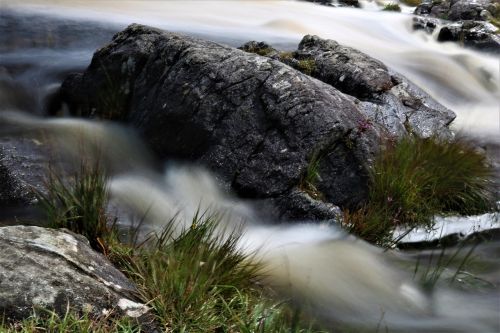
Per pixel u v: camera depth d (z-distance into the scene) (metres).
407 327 5.71
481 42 17.77
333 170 7.82
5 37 13.55
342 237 7.09
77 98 10.18
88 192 5.88
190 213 7.55
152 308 4.73
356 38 18.94
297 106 7.91
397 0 27.97
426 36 20.30
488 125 12.48
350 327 5.60
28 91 11.09
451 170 8.51
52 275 4.52
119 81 9.68
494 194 8.73
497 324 5.86
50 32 14.30
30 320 4.15
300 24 19.23
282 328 4.98
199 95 8.43
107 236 5.70
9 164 7.80
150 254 5.48
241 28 17.86
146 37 9.70
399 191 7.80
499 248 7.60
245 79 8.30
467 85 14.95
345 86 9.93
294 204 7.43
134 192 7.82
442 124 9.65
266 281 5.98
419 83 14.48
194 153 8.29
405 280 6.58
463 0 22.19
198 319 4.81
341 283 6.33
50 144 8.61
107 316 4.41
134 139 9.02
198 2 21.23
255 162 7.82
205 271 5.21
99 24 15.48
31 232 4.92
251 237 7.09
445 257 7.28
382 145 8.16
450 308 6.12
